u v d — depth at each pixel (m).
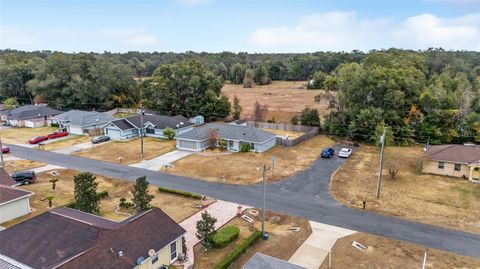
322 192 35.66
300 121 69.06
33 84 87.50
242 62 199.38
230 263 22.66
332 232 27.27
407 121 58.41
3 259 19.78
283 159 47.81
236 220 29.38
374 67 69.81
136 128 61.72
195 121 73.44
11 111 73.94
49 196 34.31
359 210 31.30
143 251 20.61
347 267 22.59
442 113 56.41
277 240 26.12
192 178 39.97
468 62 131.50
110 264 18.81
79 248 19.64
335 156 49.53
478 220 29.30
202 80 79.12
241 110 85.19
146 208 28.09
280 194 35.12
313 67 171.75
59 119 67.19
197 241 25.88
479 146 43.62
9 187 31.00
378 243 25.61
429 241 25.84
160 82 78.94
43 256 19.42
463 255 23.98
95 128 63.75
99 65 89.56
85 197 28.72
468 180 39.41
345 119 62.59
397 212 30.84
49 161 46.50
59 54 92.12
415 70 75.19
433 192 35.62
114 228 21.25
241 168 43.69
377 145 52.56
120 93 94.25
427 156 41.97
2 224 28.44
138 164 45.34
